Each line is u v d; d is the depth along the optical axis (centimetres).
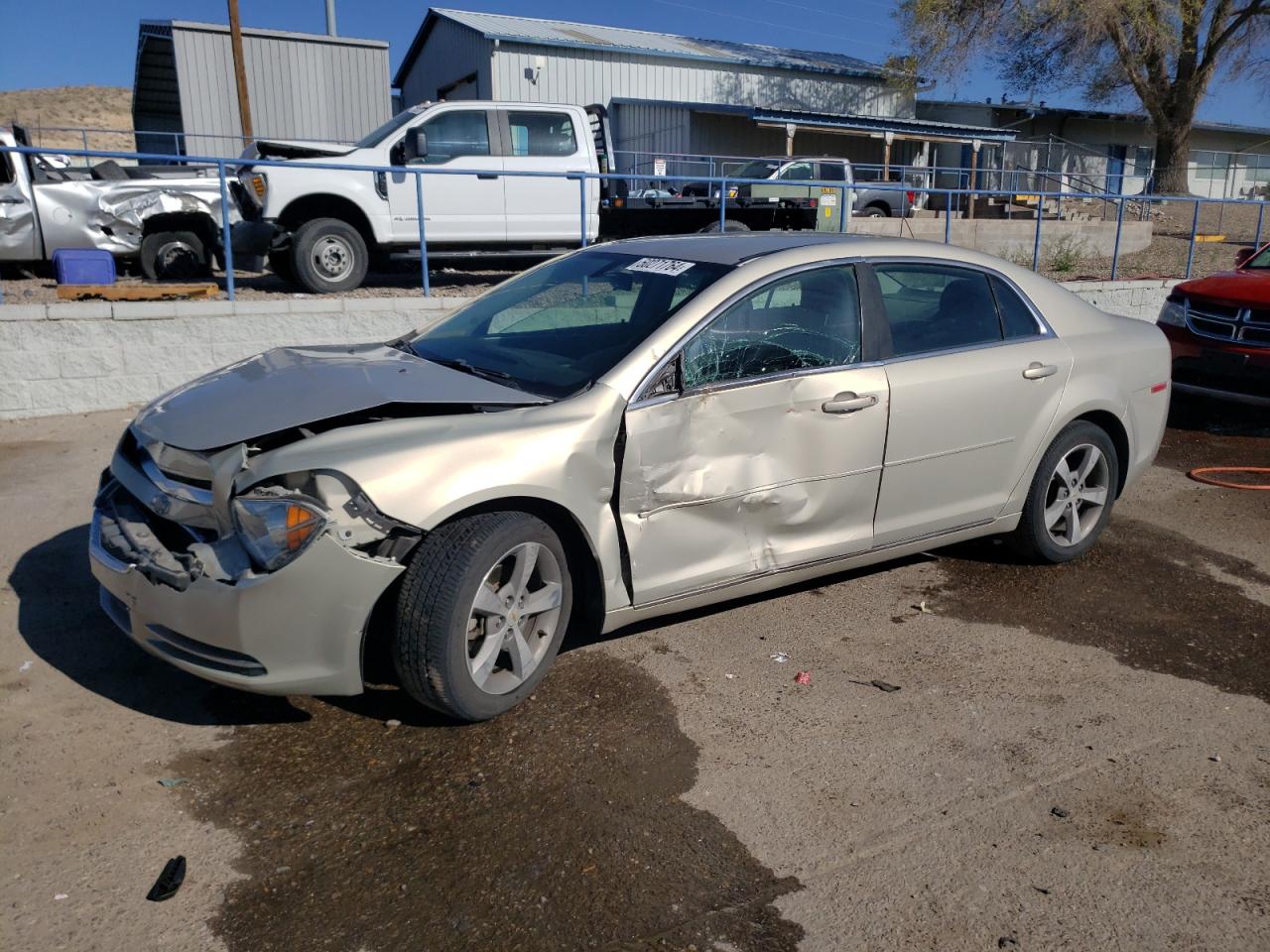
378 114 2378
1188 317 846
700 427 379
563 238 1175
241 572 312
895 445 431
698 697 381
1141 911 276
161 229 1223
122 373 798
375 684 384
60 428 743
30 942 252
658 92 2789
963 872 289
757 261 411
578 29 2945
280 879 278
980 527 480
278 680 316
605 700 377
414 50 3097
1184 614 475
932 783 332
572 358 391
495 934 260
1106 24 2652
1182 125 2852
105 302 834
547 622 362
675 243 462
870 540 439
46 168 1224
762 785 328
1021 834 307
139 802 309
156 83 2612
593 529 359
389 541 322
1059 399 485
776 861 292
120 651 403
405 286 1242
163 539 348
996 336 475
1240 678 413
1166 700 392
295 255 1048
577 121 1169
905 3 2783
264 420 338
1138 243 2006
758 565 406
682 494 378
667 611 392
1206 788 334
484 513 338
